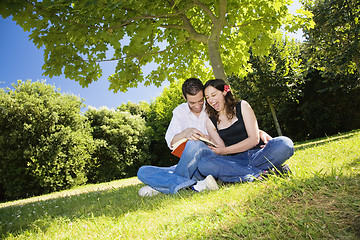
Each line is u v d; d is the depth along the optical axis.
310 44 13.20
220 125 3.02
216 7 5.60
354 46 11.45
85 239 1.68
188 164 2.94
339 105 18.84
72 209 3.24
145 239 1.50
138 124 23.12
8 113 13.45
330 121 18.80
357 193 1.50
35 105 13.98
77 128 16.28
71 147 14.34
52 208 3.75
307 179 1.80
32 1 3.71
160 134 24.19
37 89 15.73
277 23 5.89
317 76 18.44
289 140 2.61
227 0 5.43
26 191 12.95
